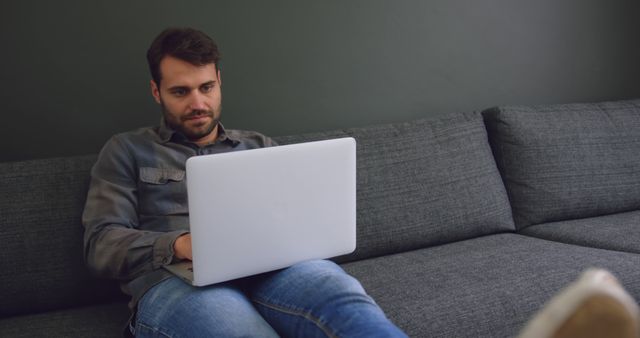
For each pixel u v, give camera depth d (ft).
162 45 5.66
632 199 8.02
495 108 7.95
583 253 6.27
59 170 5.93
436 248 6.96
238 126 7.41
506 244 6.82
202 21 7.08
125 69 6.84
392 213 6.88
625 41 9.40
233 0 7.20
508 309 5.32
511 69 8.77
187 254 4.82
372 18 7.91
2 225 5.61
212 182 4.24
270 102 7.53
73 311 5.70
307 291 4.54
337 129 7.91
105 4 6.67
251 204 4.41
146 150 5.73
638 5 9.41
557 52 9.00
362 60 7.93
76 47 6.63
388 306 5.31
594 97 9.34
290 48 7.54
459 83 8.50
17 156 6.56
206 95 5.75
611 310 2.81
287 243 4.65
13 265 5.59
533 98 8.96
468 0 8.39
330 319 4.27
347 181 4.82
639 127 8.34
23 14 6.40
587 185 7.82
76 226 5.82
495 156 7.93
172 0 6.93
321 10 7.64
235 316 4.35
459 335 5.09
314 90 7.73
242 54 7.31
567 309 2.85
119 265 5.07
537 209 7.64
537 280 5.67
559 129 7.94
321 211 4.74
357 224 6.71
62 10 6.52
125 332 5.00
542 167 7.73
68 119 6.70
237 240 4.43
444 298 5.39
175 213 5.66
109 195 5.49
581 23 9.09
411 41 8.16
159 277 4.94
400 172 7.06
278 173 4.47
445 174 7.25
